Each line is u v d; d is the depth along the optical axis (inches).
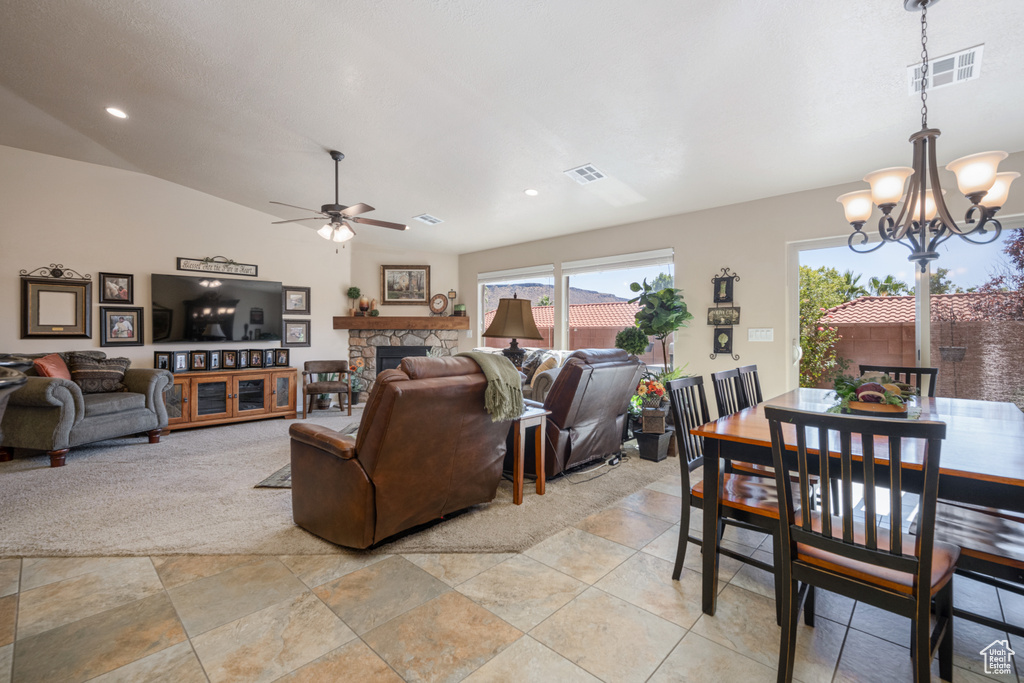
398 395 78.1
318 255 247.1
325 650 59.7
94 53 105.6
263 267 226.8
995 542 55.2
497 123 119.8
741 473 84.4
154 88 119.0
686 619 66.9
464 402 89.9
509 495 117.6
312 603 70.3
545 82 100.0
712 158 134.0
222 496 115.4
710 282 180.4
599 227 217.3
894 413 74.4
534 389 142.8
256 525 98.0
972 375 134.2
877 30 78.5
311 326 244.2
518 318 119.8
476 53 91.5
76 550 86.4
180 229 202.1
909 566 45.8
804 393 108.3
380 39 89.7
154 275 194.7
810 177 147.0
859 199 87.0
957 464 50.6
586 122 116.1
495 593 73.4
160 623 65.1
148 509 106.7
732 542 91.7
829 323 157.8
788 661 51.9
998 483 46.4
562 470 128.8
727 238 176.6
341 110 118.5
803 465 51.0
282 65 101.3
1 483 125.0
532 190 167.3
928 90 95.8
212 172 179.3
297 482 95.0
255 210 223.8
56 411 139.6
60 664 56.6
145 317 194.1
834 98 100.6
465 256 289.3
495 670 56.4
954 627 66.1
